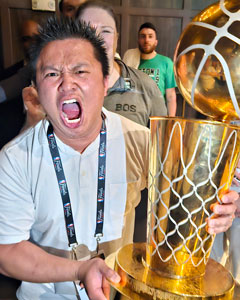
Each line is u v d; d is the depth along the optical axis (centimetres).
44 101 61
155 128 44
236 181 63
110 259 58
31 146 69
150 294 43
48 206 71
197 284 45
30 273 60
